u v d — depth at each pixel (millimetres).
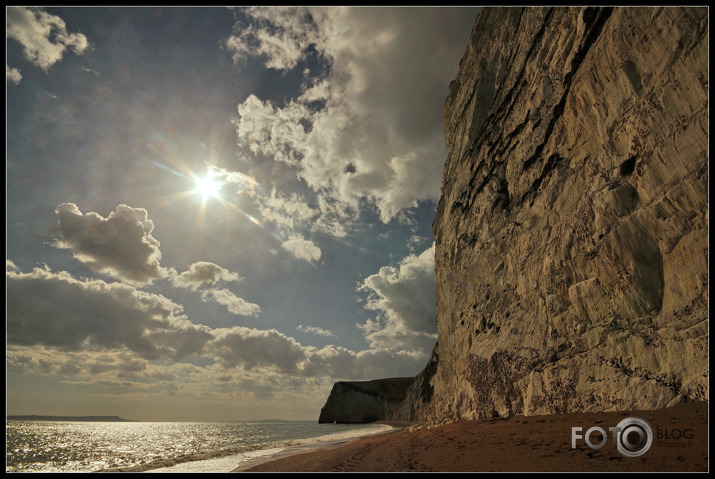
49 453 45219
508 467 9648
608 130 14852
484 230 25969
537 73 20594
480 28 29594
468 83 31375
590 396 13969
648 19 12602
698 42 10938
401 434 29094
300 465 15945
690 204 11102
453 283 31734
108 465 33406
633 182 13336
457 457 12297
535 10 20875
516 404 19016
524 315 20031
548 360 16984
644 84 12930
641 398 11672
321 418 133625
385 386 131875
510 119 23812
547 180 19312
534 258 19469
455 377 29797
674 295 11656
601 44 15008
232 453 25172
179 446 51875
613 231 13797
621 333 13438
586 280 15383
